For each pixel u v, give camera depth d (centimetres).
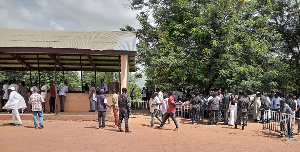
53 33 1791
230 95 1573
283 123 1177
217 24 1917
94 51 1430
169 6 2255
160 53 1980
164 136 1098
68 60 1856
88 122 1412
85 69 2150
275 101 1706
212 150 886
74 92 1705
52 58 1708
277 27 2344
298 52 2436
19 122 1244
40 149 819
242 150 902
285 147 973
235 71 1764
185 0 2014
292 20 2344
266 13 2292
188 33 2055
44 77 2669
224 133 1248
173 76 2005
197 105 1516
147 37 2317
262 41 1984
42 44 1477
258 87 1858
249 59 1953
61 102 1625
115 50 1439
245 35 1892
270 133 1277
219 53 1875
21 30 1855
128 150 843
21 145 862
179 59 1883
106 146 884
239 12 1945
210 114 1520
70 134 1073
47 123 1341
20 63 1889
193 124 1512
